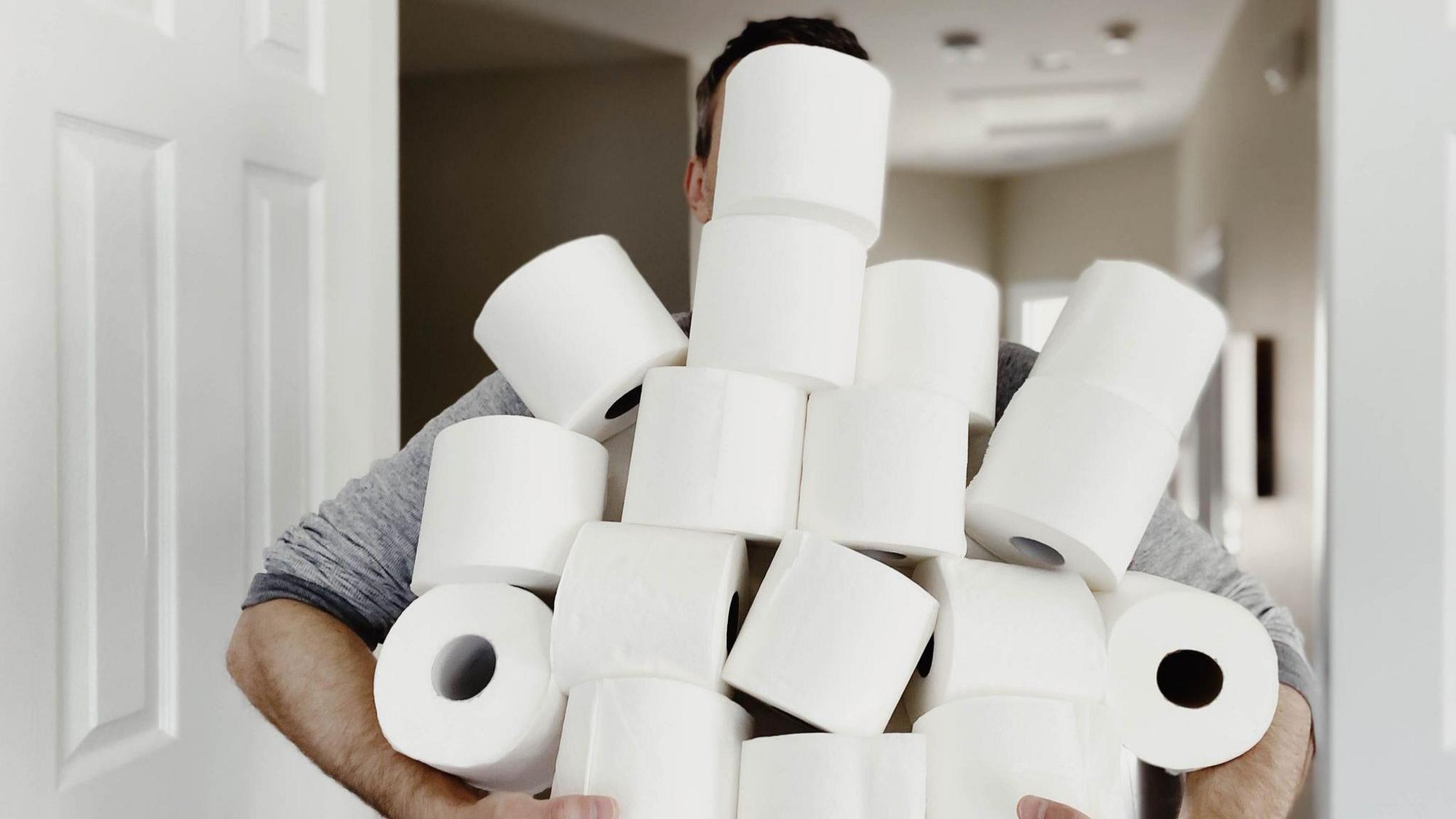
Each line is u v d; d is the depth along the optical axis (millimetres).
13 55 878
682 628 662
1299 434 2867
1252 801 736
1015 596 704
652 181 4387
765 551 830
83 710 959
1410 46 1334
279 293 1262
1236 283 3967
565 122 4441
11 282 878
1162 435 706
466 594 727
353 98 1416
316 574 896
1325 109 1398
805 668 652
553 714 699
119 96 991
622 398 831
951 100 5246
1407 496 1344
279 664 844
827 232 714
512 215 4480
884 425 693
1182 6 3898
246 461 1196
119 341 1003
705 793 651
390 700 716
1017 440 715
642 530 703
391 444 1525
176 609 1071
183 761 1077
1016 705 659
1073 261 6758
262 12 1220
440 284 4535
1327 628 1382
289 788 1246
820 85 710
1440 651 1337
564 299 768
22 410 888
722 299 717
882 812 629
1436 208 1331
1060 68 4684
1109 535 692
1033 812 613
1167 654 732
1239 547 3590
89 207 966
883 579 660
